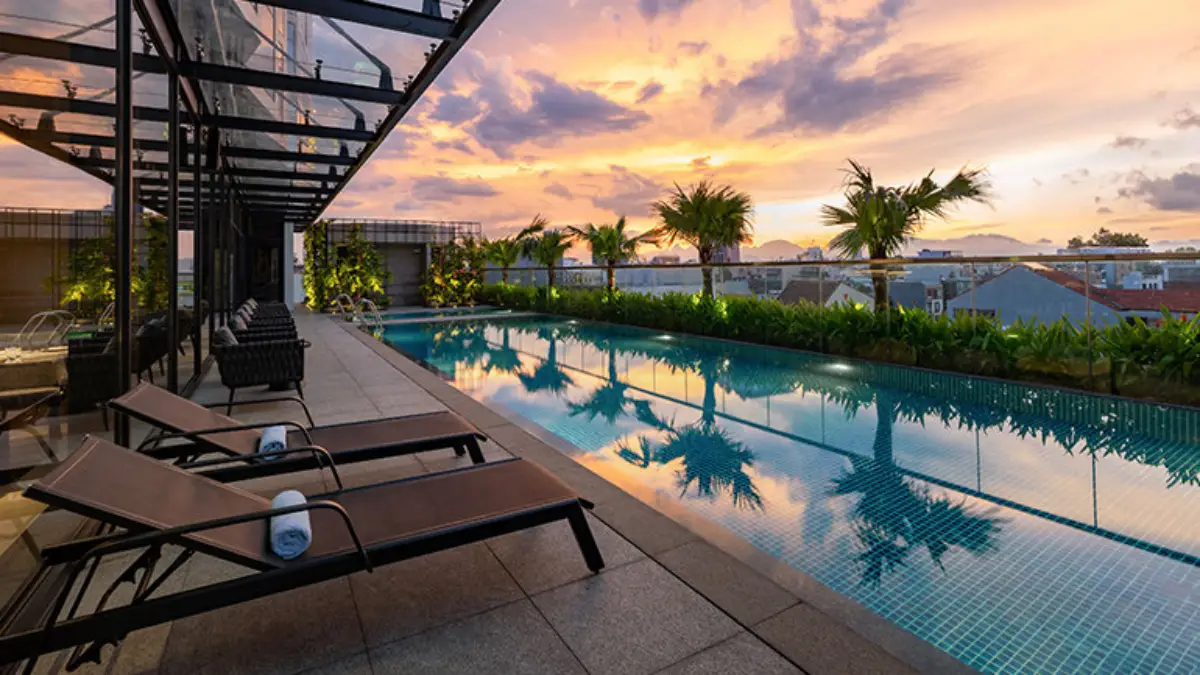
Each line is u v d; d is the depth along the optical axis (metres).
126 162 3.41
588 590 2.19
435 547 1.99
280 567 1.77
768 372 8.17
